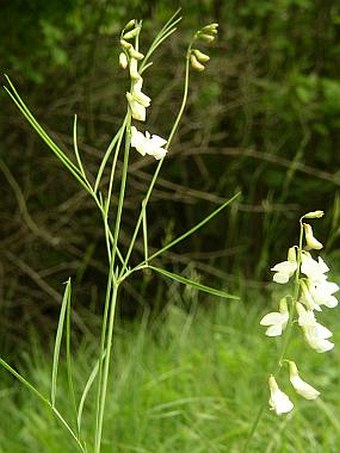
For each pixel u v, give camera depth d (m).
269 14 1.07
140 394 0.59
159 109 0.97
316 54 1.11
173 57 0.98
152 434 0.54
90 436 0.54
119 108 0.95
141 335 0.66
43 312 0.93
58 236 0.91
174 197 0.95
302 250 0.29
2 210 0.90
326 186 1.08
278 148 1.04
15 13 0.86
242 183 1.07
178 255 1.00
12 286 0.88
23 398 0.66
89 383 0.30
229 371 0.63
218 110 0.99
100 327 0.88
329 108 1.06
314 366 0.65
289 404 0.29
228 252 0.99
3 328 0.87
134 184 0.95
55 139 0.90
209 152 1.00
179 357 0.67
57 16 0.87
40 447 0.55
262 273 1.03
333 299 0.29
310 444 0.52
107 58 0.94
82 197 0.92
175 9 1.00
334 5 1.11
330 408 0.57
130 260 0.98
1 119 0.89
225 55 1.03
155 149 0.30
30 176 0.91
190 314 0.78
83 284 0.96
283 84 1.05
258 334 0.73
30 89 0.90
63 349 0.84
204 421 0.55
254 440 0.52
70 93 0.92
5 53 0.87
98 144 0.93
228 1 1.04
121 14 0.95
